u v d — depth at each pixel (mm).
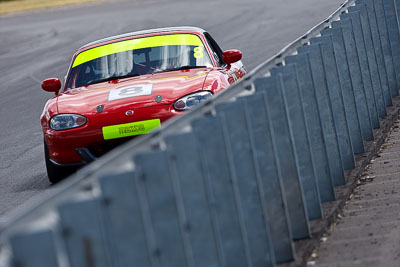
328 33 25062
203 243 11875
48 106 28562
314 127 19594
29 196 26734
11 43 93625
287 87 17766
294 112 17922
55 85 29750
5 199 26719
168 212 10859
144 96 27375
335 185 21578
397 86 34500
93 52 31016
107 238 9664
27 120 47188
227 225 12969
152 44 30656
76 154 27500
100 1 138750
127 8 117500
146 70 29641
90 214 9328
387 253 16031
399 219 18328
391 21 34938
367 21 30516
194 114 13352
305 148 18094
